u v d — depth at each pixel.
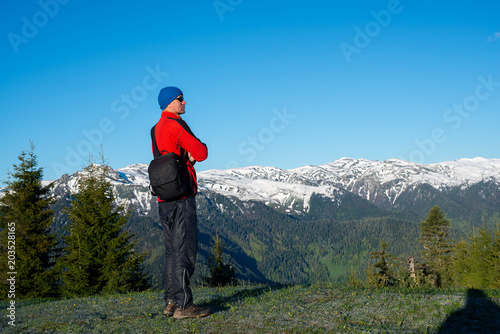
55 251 26.41
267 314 4.52
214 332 3.95
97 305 6.09
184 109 4.50
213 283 38.88
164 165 4.07
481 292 5.64
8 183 25.75
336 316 4.38
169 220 4.37
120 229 26.14
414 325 4.01
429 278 41.31
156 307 5.43
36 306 6.81
